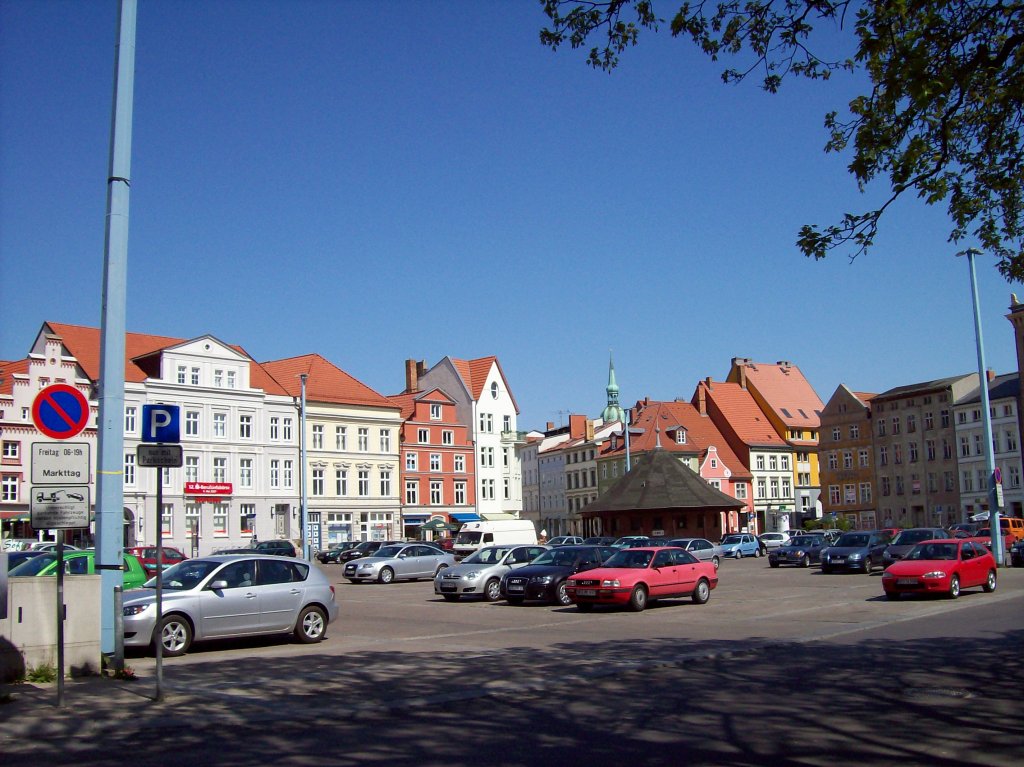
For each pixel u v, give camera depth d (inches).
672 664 568.4
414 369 3277.6
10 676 494.9
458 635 762.2
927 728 381.7
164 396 2337.6
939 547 1055.6
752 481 3826.3
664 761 336.8
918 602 977.5
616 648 653.3
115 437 550.3
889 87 392.5
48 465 443.2
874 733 374.9
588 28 443.8
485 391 3260.3
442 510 3019.2
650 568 981.8
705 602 1039.6
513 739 373.7
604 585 945.5
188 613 642.2
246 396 2516.0
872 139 420.5
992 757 335.9
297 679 524.1
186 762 343.9
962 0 395.5
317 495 2689.5
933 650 604.4
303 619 705.0
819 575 1537.9
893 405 3484.3
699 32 440.5
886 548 1546.5
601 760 339.0
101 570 539.5
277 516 2576.3
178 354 2385.6
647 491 2493.8
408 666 574.6
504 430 3292.3
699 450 3730.3
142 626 619.5
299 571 719.1
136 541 2239.2
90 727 394.3
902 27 407.5
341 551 2388.0
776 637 700.7
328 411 2738.7
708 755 344.8
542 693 476.7
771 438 3941.9
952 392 3257.9
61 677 433.4
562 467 4185.5
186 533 2349.9
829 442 3720.5
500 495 3238.2
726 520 3636.8
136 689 478.9
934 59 396.8
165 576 683.4
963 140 440.5
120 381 557.6
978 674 506.9
